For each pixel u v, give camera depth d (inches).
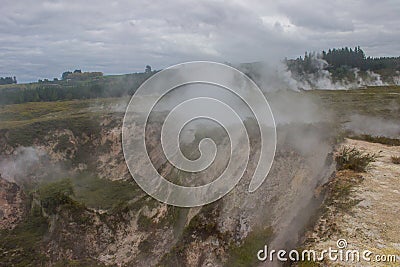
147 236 762.2
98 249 829.2
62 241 885.8
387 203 368.8
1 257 870.4
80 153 1378.0
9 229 1032.8
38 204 1059.3
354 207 370.6
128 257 766.5
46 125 1455.5
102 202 941.8
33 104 2390.5
